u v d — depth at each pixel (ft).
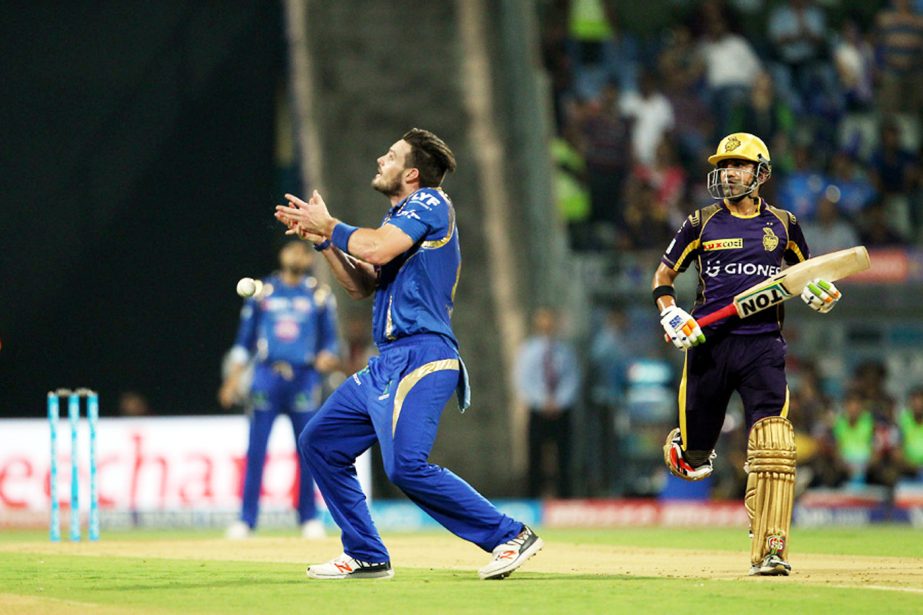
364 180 257.96
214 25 253.03
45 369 241.55
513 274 247.09
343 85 267.18
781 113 271.49
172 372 244.63
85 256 244.63
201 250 247.29
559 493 204.85
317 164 254.88
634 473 217.15
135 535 150.92
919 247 262.26
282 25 257.14
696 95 268.21
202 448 172.76
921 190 273.54
